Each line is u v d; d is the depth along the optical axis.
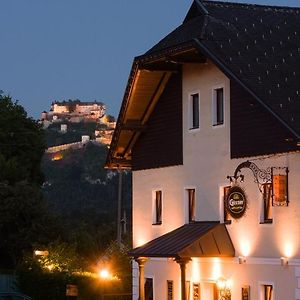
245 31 45.09
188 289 47.50
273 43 44.47
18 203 86.31
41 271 66.31
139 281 48.12
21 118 107.94
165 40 48.19
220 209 45.38
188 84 48.28
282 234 40.72
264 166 41.62
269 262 41.41
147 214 52.44
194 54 45.28
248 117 42.88
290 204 40.12
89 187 180.62
